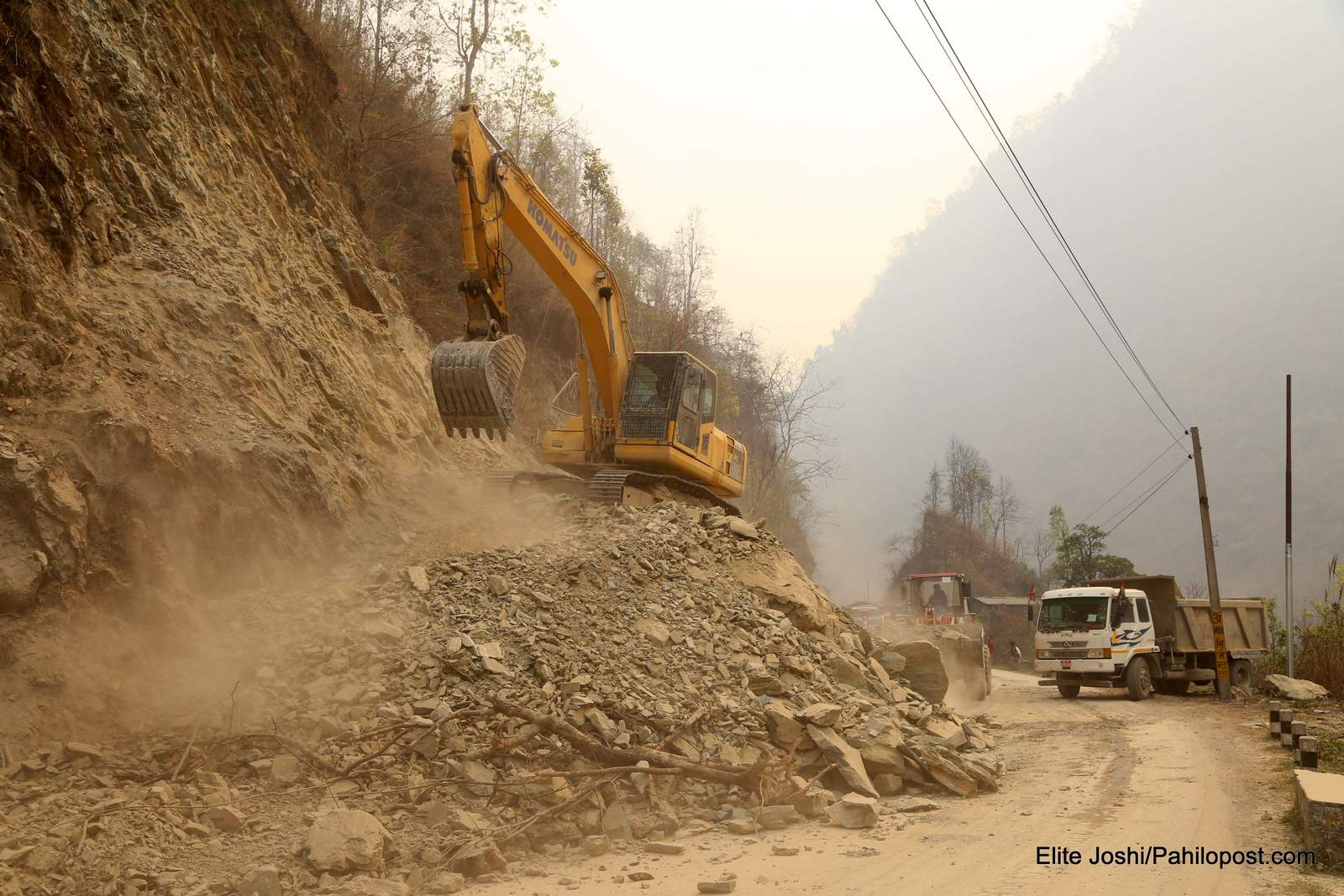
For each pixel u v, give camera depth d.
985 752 11.21
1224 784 9.73
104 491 8.66
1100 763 11.27
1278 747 12.37
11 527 7.89
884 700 11.53
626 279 39.84
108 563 8.42
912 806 8.40
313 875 5.81
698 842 7.16
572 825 7.15
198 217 13.10
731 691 9.63
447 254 26.38
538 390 28.02
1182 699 21.16
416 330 18.72
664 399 16.08
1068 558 67.69
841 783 8.94
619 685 8.91
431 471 14.77
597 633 9.83
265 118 16.73
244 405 11.16
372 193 24.05
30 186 10.18
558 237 13.97
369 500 12.36
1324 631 21.05
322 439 12.34
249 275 13.12
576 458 16.25
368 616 9.28
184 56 14.46
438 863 6.25
